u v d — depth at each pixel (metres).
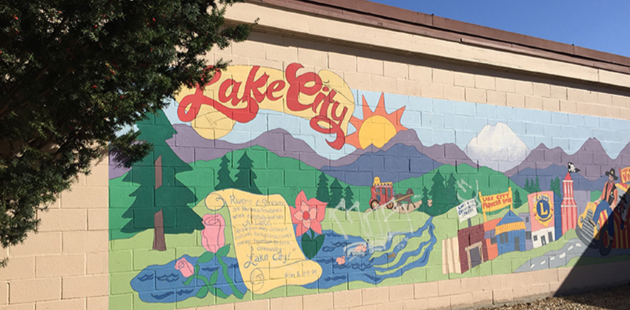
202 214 6.08
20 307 5.10
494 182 8.34
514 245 8.46
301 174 6.72
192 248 5.99
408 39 7.59
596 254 9.49
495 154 8.41
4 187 3.68
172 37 4.26
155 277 5.77
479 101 8.34
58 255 5.30
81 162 4.31
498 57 8.46
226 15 6.27
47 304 5.23
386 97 7.46
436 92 7.92
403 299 7.33
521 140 8.72
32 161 3.81
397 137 7.49
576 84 9.56
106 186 5.60
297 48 6.86
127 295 5.61
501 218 8.35
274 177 6.54
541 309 8.09
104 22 3.82
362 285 7.04
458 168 7.99
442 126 7.91
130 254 5.66
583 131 9.54
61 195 5.36
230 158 6.29
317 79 6.96
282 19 6.65
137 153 5.45
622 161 10.07
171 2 3.96
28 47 3.61
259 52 6.58
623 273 9.84
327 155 6.93
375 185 7.25
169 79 4.22
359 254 7.05
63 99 3.74
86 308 5.41
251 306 6.27
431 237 7.64
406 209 7.46
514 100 8.73
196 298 5.97
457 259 7.85
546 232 8.86
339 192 6.97
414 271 7.45
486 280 8.10
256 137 6.46
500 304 8.20
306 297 6.63
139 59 3.92
